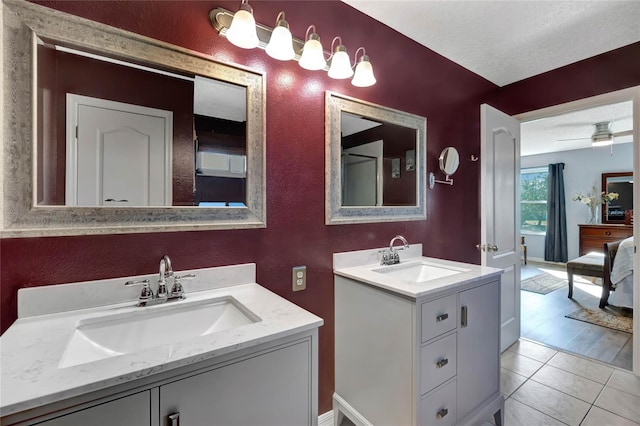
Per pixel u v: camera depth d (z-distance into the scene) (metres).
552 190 5.94
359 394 1.47
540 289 4.11
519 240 2.58
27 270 0.90
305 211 1.50
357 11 1.69
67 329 0.83
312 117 1.52
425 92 2.05
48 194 0.93
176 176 1.15
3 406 0.51
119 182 1.04
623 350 2.38
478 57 2.18
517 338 2.56
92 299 0.98
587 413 1.65
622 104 3.17
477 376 1.47
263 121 1.34
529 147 5.48
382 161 1.81
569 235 5.81
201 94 1.20
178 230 1.14
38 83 0.92
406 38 1.93
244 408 0.77
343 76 1.42
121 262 1.04
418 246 2.01
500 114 2.33
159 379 0.66
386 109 1.82
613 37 1.92
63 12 0.95
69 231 0.96
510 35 1.91
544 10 1.66
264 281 1.37
